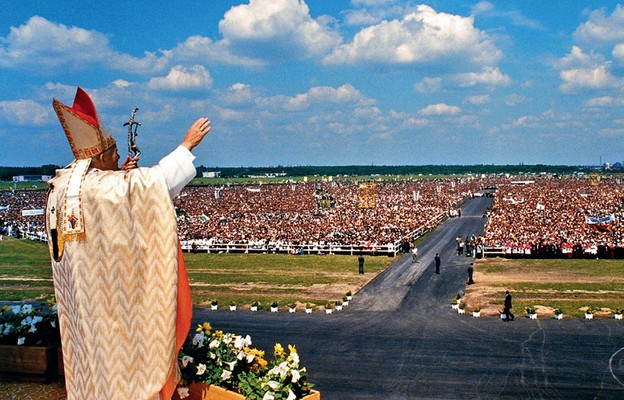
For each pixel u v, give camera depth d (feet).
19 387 26.66
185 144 17.72
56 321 29.07
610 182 587.27
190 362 24.63
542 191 447.42
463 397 53.47
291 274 137.39
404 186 593.83
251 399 23.80
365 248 173.17
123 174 16.60
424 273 135.85
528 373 60.49
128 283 16.15
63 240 16.22
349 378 59.21
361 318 89.81
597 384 57.00
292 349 26.91
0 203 388.37
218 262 160.35
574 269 138.10
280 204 382.83
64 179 17.03
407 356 67.41
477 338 75.82
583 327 80.94
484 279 126.00
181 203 398.21
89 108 17.43
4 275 133.28
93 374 16.08
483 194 457.27
